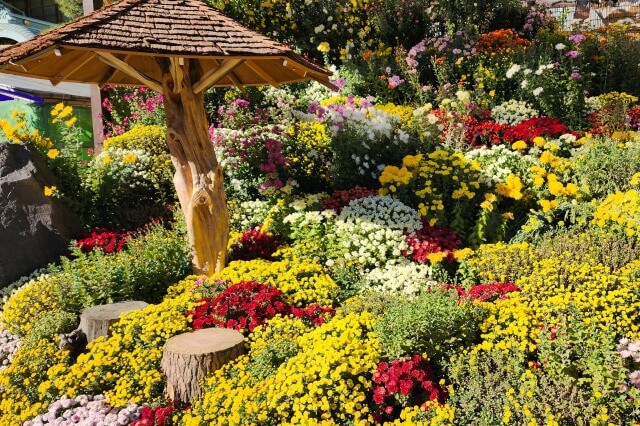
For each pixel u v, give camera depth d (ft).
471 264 17.84
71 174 24.72
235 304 15.29
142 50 15.71
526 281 15.74
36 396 14.24
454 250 19.17
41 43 15.69
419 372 11.96
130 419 12.67
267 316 15.06
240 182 24.41
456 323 13.00
